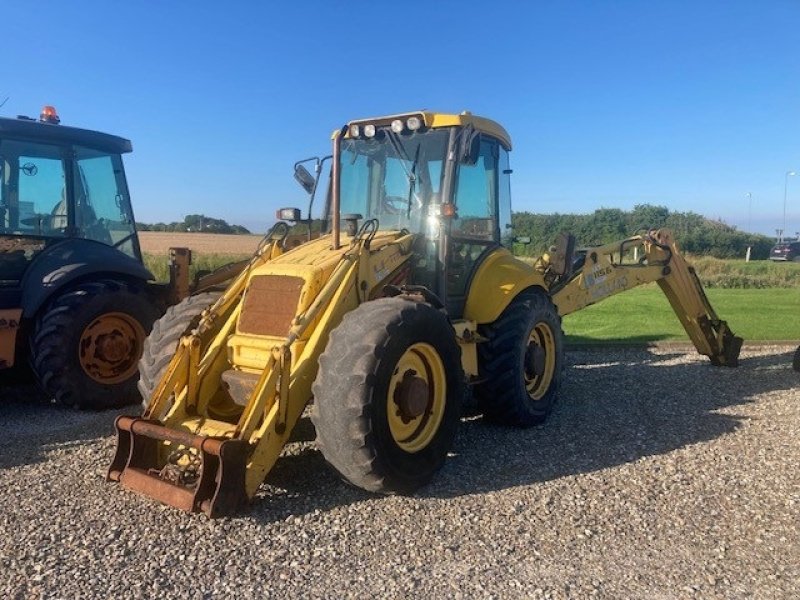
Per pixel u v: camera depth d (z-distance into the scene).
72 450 5.30
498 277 5.98
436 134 5.66
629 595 3.29
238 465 3.92
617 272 7.86
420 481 4.47
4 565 3.48
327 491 4.48
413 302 4.53
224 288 5.96
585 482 4.72
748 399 7.21
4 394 7.40
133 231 7.75
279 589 3.30
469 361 5.62
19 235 6.68
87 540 3.74
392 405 4.37
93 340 6.71
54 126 6.93
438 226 5.54
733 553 3.72
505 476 4.83
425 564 3.56
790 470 4.98
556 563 3.59
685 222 44.69
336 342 4.23
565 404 6.97
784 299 17.86
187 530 3.88
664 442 5.66
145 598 3.21
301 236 6.11
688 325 8.84
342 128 5.19
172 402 4.59
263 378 4.18
